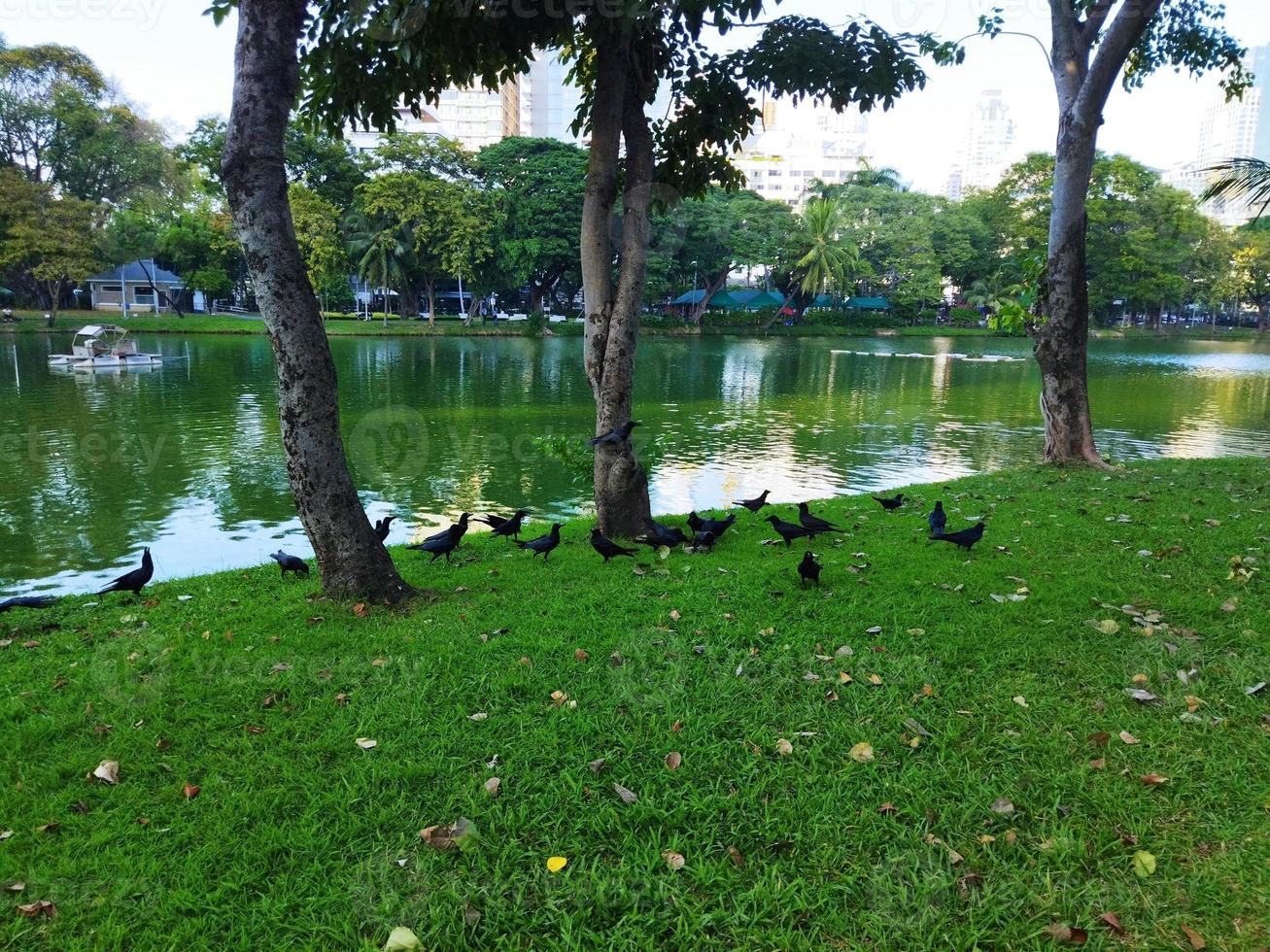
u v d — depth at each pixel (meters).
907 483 12.49
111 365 29.66
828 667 4.36
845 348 50.12
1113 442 16.69
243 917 2.69
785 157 122.81
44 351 35.06
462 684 4.23
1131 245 59.88
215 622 5.34
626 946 2.56
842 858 2.93
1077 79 10.27
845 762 3.49
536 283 57.94
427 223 50.16
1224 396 25.06
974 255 67.94
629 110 6.95
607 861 2.94
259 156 4.84
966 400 23.69
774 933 2.59
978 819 3.12
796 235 62.62
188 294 64.88
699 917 2.66
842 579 5.91
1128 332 72.38
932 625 4.93
